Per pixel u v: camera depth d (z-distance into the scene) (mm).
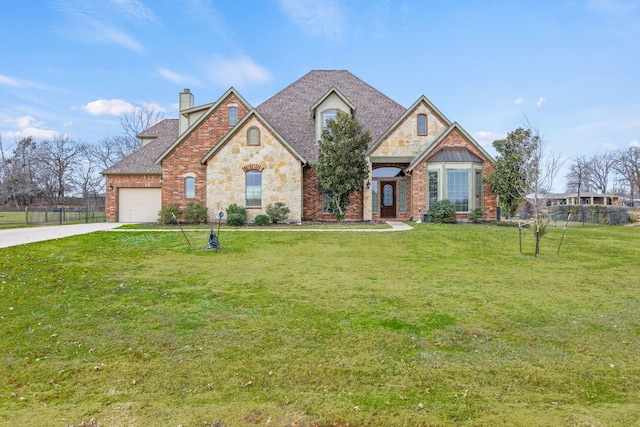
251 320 6562
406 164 23625
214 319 6594
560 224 28406
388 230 17266
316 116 24500
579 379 4734
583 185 82688
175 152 22906
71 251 12352
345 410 4027
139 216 24953
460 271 10234
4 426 3668
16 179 58531
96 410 3994
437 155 21750
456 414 3961
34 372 4797
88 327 6199
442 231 16859
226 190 22125
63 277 9094
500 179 20594
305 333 6039
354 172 20672
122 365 5000
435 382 4641
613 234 18062
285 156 22094
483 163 21891
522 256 12273
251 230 17516
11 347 5469
